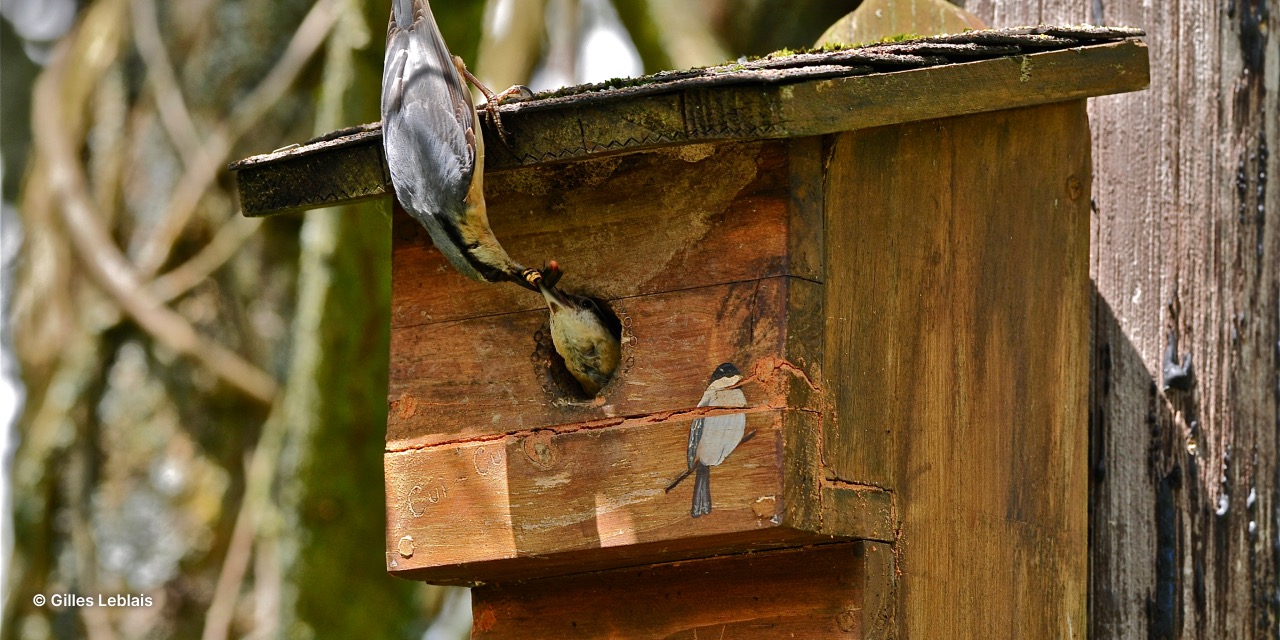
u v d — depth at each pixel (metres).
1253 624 9.25
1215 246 9.48
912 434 8.04
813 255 7.79
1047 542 8.56
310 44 14.57
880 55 7.70
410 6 8.58
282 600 13.02
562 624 8.60
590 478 8.00
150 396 14.16
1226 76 9.59
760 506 7.54
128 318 14.20
